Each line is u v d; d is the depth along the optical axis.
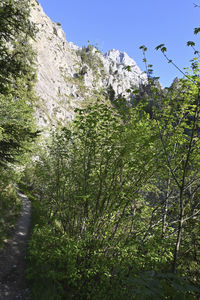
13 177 13.29
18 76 6.70
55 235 6.05
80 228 5.43
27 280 4.71
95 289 4.19
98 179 5.23
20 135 6.94
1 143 6.83
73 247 4.52
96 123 4.68
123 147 4.60
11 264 5.41
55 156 6.43
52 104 52.09
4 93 6.57
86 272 4.33
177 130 5.09
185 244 4.51
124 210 4.96
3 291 4.20
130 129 4.76
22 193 16.73
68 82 73.12
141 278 2.10
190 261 4.39
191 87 4.34
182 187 3.41
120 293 3.81
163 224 5.82
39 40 71.50
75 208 5.66
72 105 64.69
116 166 4.90
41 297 3.96
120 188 4.93
